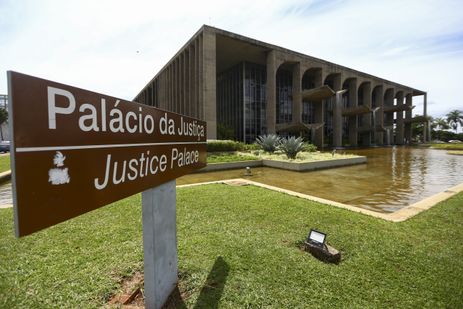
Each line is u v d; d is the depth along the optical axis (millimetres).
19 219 910
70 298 2061
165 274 1981
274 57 26344
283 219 3953
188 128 2502
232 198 5176
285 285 2242
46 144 1020
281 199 5117
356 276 2422
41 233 3359
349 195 7000
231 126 31047
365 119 37844
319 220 3924
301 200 5113
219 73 34094
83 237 3234
